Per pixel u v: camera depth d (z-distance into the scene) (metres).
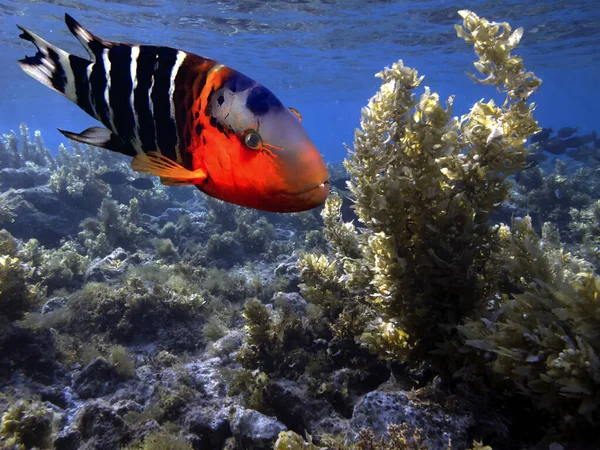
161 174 0.84
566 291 2.46
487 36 3.05
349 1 16.88
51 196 13.59
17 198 12.77
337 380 4.30
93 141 0.98
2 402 4.59
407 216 3.18
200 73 0.84
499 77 3.07
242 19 18.92
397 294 3.27
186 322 7.46
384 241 3.22
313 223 14.05
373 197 3.22
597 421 2.25
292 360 4.80
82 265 10.11
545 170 25.33
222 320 7.88
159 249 11.75
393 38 22.78
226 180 0.81
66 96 0.97
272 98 0.78
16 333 5.75
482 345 2.63
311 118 110.00
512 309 2.79
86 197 14.30
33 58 0.93
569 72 40.03
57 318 7.26
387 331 3.47
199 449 4.33
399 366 4.04
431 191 3.10
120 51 0.92
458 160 3.19
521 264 3.04
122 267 10.26
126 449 4.03
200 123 0.83
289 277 9.27
